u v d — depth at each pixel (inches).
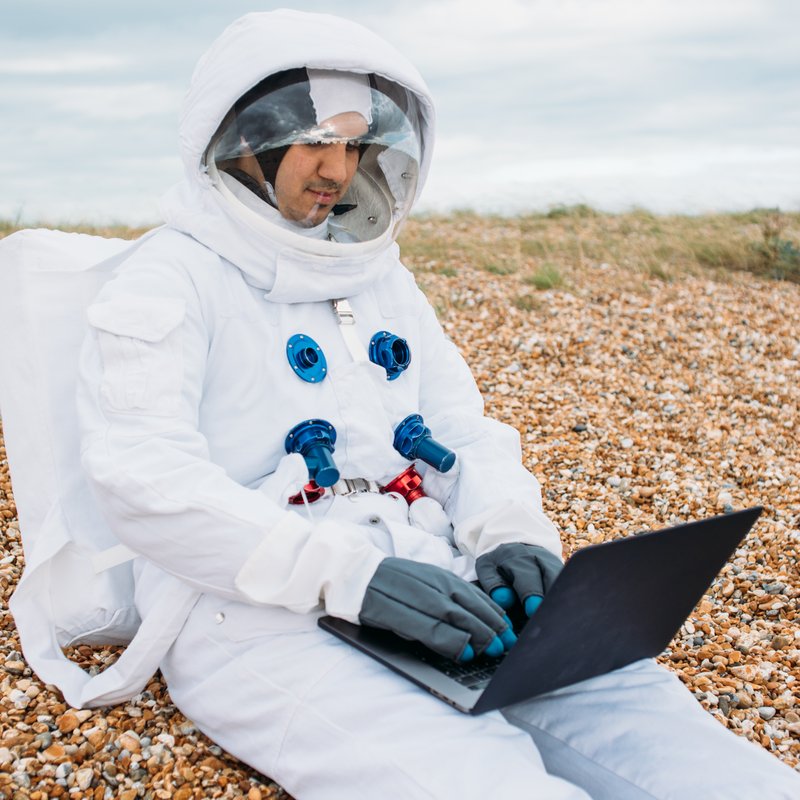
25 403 96.0
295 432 87.0
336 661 78.3
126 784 85.2
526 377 232.8
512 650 69.1
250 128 84.2
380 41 87.7
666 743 76.9
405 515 92.4
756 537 159.5
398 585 77.6
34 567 92.1
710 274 330.6
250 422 87.4
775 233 354.6
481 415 103.7
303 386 88.4
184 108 87.9
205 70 85.5
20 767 85.3
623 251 350.6
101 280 97.7
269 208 87.7
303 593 77.8
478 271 319.6
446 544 90.8
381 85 88.7
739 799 70.9
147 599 89.9
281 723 77.9
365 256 91.1
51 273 96.3
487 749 70.4
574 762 78.3
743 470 190.1
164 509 76.7
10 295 96.1
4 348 96.3
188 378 82.7
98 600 96.0
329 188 87.0
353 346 91.6
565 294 293.9
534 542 90.0
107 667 101.0
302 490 84.2
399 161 93.3
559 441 197.2
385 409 93.4
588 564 66.9
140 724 91.8
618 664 83.3
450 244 361.4
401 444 93.0
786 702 114.5
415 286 104.6
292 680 78.2
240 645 82.0
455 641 75.0
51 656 95.8
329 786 74.6
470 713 72.4
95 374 82.5
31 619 96.0
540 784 67.9
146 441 78.6
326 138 84.4
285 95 83.9
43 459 95.3
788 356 258.7
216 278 87.0
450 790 68.2
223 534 76.8
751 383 239.0
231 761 88.8
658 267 329.1
